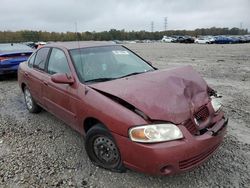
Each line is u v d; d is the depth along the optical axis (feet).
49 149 14.44
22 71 19.88
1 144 15.33
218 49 94.27
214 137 10.66
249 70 38.81
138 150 9.96
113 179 11.52
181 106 10.44
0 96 26.23
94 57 14.90
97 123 12.16
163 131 9.81
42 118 19.20
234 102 21.65
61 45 16.02
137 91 10.93
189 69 13.26
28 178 11.86
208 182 11.09
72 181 11.54
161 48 111.24
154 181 11.29
